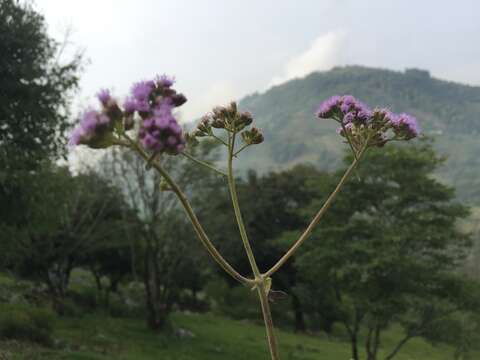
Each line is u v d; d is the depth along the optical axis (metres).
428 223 16.31
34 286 32.78
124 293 42.22
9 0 15.97
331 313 32.56
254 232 40.34
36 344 17.72
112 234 30.98
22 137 16.33
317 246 17.72
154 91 2.84
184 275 41.84
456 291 16.03
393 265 15.30
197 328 33.06
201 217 27.47
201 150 25.12
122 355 19.19
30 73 15.98
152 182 26.41
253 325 42.94
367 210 17.17
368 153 16.62
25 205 16.81
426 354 36.38
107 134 2.66
